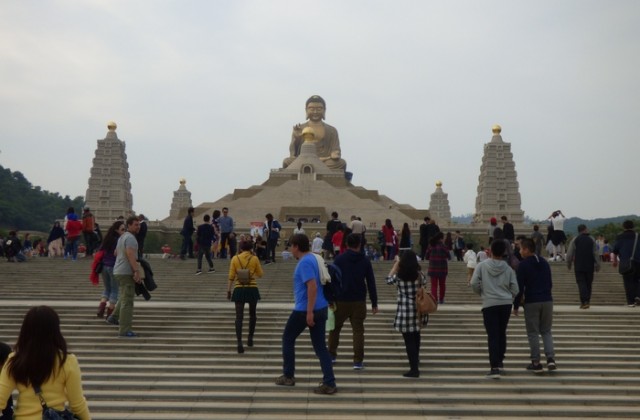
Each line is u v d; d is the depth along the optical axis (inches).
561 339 803.4
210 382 653.3
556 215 1616.6
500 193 3186.5
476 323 850.8
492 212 3184.1
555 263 1448.1
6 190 6579.7
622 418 575.8
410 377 663.1
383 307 935.7
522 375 676.1
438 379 657.6
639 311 917.2
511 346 775.7
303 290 618.8
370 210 3427.7
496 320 665.0
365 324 834.8
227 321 845.8
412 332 663.8
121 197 3065.9
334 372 681.6
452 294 1159.6
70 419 354.9
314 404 597.0
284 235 2977.4
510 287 667.4
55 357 354.3
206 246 1295.5
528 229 3088.1
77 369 362.9
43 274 1274.6
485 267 671.8
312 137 4370.1
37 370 349.7
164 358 722.8
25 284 1200.8
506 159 3213.6
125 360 711.1
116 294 853.2
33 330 354.9
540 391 631.8
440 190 4972.9
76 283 1211.9
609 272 1341.0
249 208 3447.3
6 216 6274.6
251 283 749.9
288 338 634.8
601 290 1214.3
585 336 811.4
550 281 683.4
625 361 730.2
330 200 3543.3
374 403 603.5
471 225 3161.9
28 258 1477.6
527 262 682.8
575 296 1156.5
